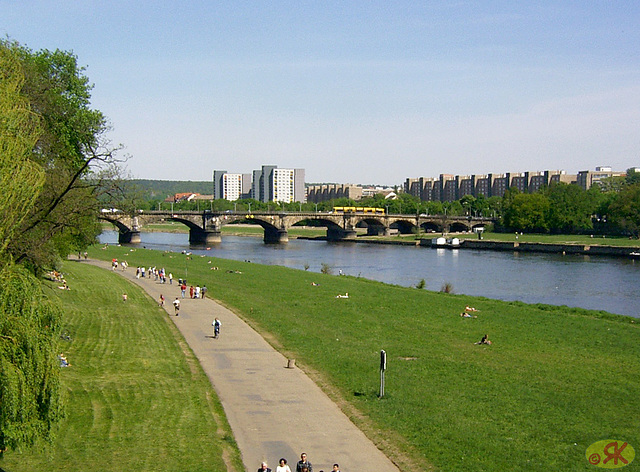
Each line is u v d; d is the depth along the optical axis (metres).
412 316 69.38
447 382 42.06
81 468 26.47
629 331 61.94
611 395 39.75
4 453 26.58
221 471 26.72
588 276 127.19
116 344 51.28
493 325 64.31
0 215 25.06
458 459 29.08
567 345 55.06
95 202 53.50
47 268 65.25
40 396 24.06
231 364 46.19
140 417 33.12
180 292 89.31
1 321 23.48
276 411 35.25
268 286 95.88
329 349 51.31
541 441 31.69
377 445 30.58
